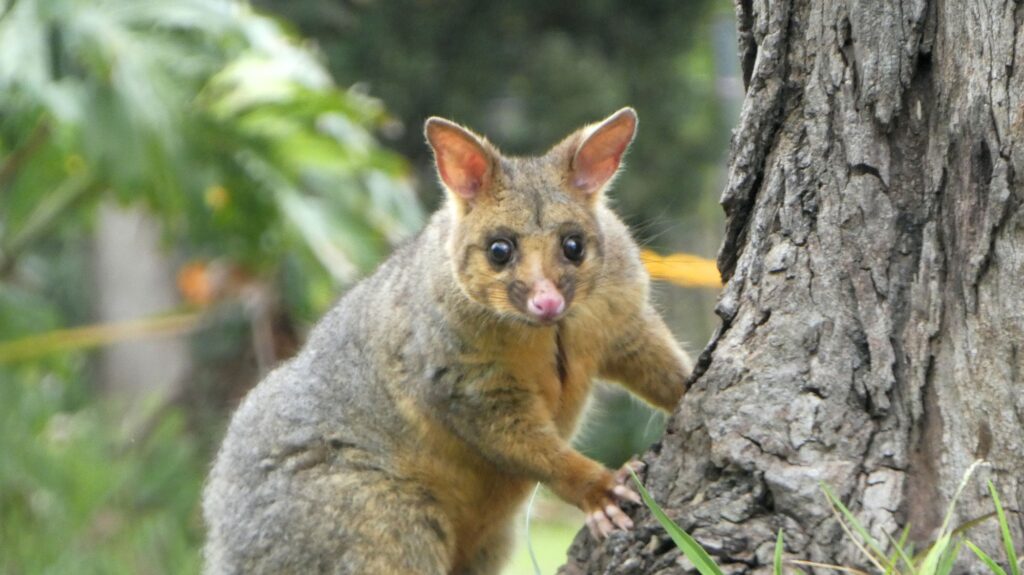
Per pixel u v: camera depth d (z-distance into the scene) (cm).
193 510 1534
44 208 1881
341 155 1830
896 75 832
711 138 3859
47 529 1473
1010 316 778
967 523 727
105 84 1669
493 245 997
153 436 1606
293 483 1067
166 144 1673
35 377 1778
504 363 996
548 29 3866
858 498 779
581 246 1012
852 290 832
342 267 1812
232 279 2056
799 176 867
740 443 814
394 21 3694
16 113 1703
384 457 1052
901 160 835
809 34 873
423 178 3688
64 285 3544
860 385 810
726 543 785
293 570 1062
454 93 3725
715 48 4200
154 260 3447
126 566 1469
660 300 1159
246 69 1717
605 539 878
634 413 2820
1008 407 771
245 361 2584
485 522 1085
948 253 808
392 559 1046
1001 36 795
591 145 1050
